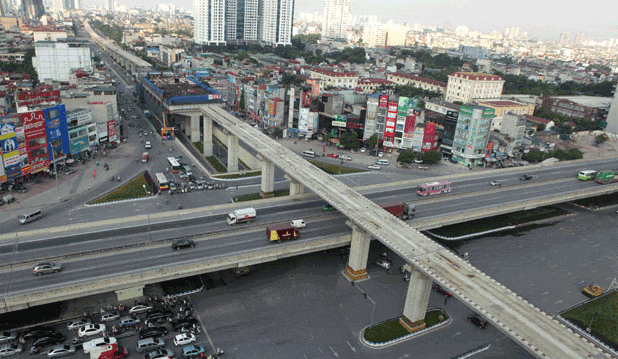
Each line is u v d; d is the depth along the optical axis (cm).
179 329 8081
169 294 9100
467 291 7156
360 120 19925
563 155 19575
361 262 9962
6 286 7606
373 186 13938
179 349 7644
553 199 13738
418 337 8381
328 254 11169
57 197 12900
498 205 12756
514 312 6731
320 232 10331
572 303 9775
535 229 13500
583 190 14700
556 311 9444
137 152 17438
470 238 12612
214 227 10319
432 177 16175
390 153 19375
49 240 9412
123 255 8838
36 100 16450
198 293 9250
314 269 10438
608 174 15650
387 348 8025
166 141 19200
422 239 8881
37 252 8869
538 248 12250
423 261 7994
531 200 13362
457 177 15762
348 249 11338
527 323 6494
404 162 17875
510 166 18762
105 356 7181
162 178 13975
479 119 17712
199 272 8625
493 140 19262
